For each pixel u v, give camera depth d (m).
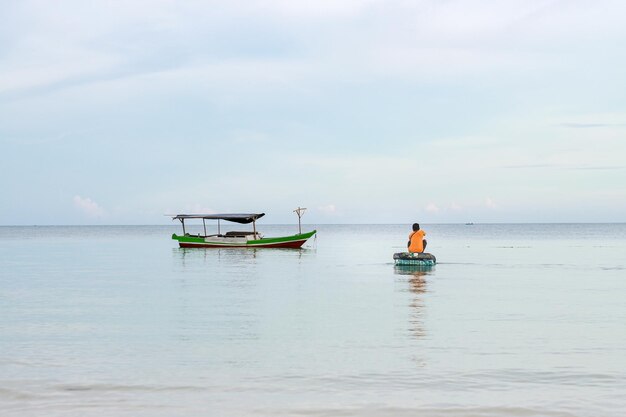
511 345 13.73
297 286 26.62
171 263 43.12
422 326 16.20
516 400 9.66
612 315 18.11
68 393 10.04
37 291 25.11
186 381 10.75
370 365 11.86
